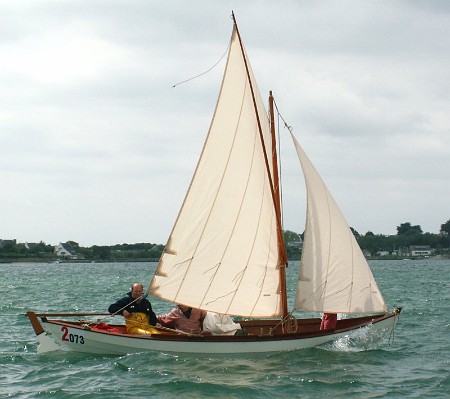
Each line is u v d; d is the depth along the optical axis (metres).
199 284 22.06
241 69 22.11
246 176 22.22
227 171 22.17
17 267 196.75
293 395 17.12
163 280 21.97
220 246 22.12
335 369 19.81
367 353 22.25
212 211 22.14
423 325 29.95
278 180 22.77
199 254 22.09
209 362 20.50
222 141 22.12
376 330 23.66
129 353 21.34
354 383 18.19
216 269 22.11
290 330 22.75
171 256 22.03
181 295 21.97
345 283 22.91
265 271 22.33
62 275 116.69
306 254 22.73
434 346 23.81
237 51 22.16
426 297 49.47
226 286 22.09
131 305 22.02
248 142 22.19
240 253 22.17
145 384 17.95
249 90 22.11
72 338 21.45
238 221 22.20
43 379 18.61
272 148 22.86
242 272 22.17
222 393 17.22
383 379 18.73
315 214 22.81
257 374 19.08
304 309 22.61
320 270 22.75
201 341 21.16
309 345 22.41
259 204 22.25
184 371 19.34
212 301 22.00
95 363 20.38
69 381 18.31
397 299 47.22
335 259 22.84
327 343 22.70
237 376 18.84
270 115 23.12
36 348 23.45
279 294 22.39
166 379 18.41
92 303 47.00
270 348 21.67
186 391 17.34
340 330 22.89
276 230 22.34
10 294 57.69
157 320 22.38
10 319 33.31
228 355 21.25
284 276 22.58
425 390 17.58
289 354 21.70
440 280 83.50
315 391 17.48
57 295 56.53
